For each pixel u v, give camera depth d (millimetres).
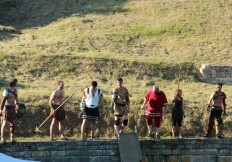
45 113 48094
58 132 46750
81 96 50812
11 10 85000
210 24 73438
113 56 62031
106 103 49406
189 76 59875
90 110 42750
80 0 86438
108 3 83688
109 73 58938
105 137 46312
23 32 74250
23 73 57656
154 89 44125
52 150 41750
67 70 58750
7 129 45938
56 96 43125
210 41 68688
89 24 74625
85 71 58875
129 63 60156
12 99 41406
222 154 43344
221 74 60281
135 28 72688
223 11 77688
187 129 47719
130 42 68375
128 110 43812
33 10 84562
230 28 72250
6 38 69812
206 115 48938
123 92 43656
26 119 47344
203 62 62469
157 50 66500
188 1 81562
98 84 56281
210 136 46031
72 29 72938
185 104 50438
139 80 58250
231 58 63750
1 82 54188
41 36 71438
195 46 67375
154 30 71875
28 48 64250
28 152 41500
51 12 82750
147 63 60375
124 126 43969
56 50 63844
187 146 43156
